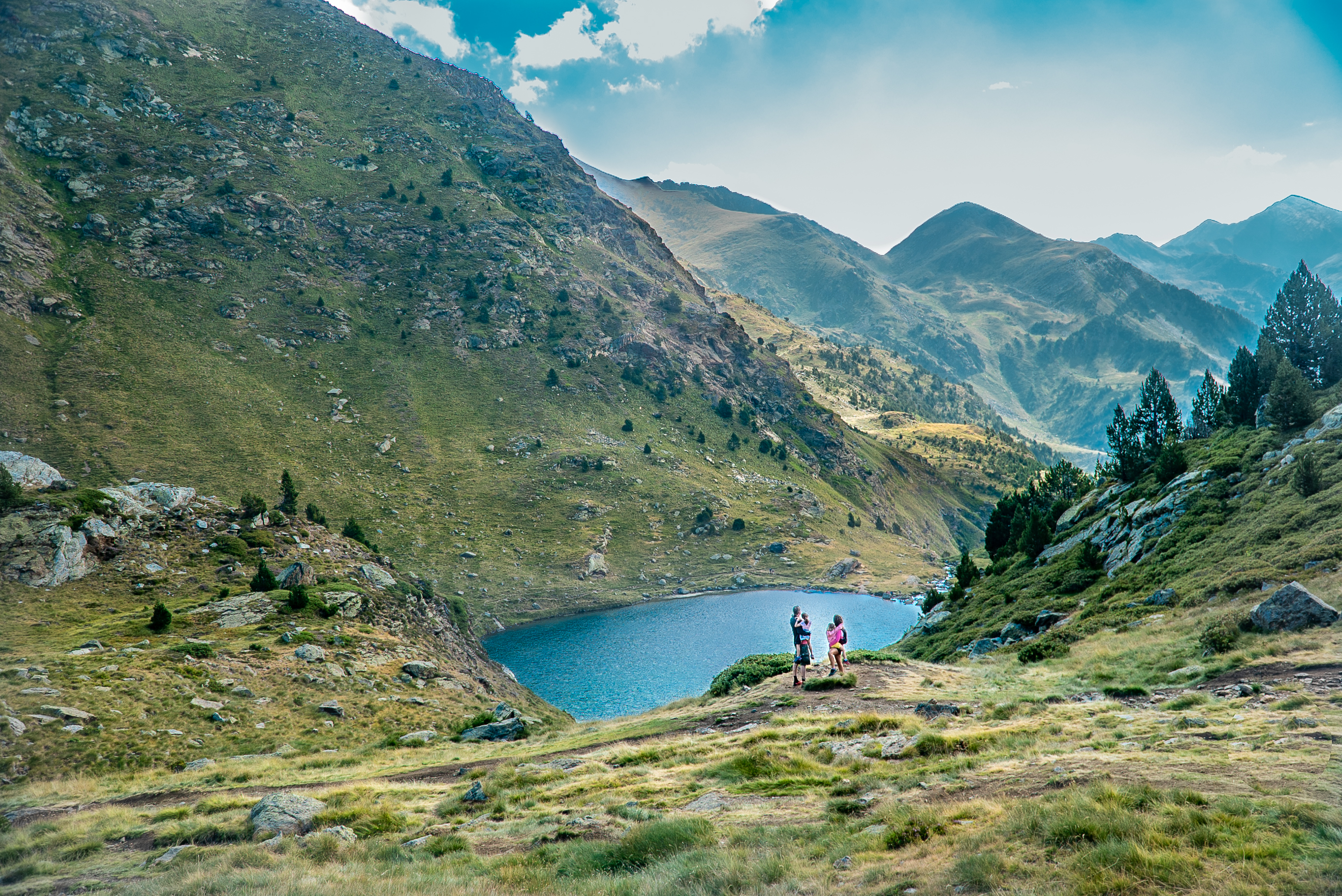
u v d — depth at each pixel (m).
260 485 144.25
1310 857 7.22
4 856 19.14
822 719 22.67
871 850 10.39
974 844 9.43
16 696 39.22
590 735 31.23
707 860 11.01
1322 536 32.00
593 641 126.19
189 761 37.12
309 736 43.03
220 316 185.12
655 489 195.75
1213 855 7.69
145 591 64.62
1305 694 16.67
